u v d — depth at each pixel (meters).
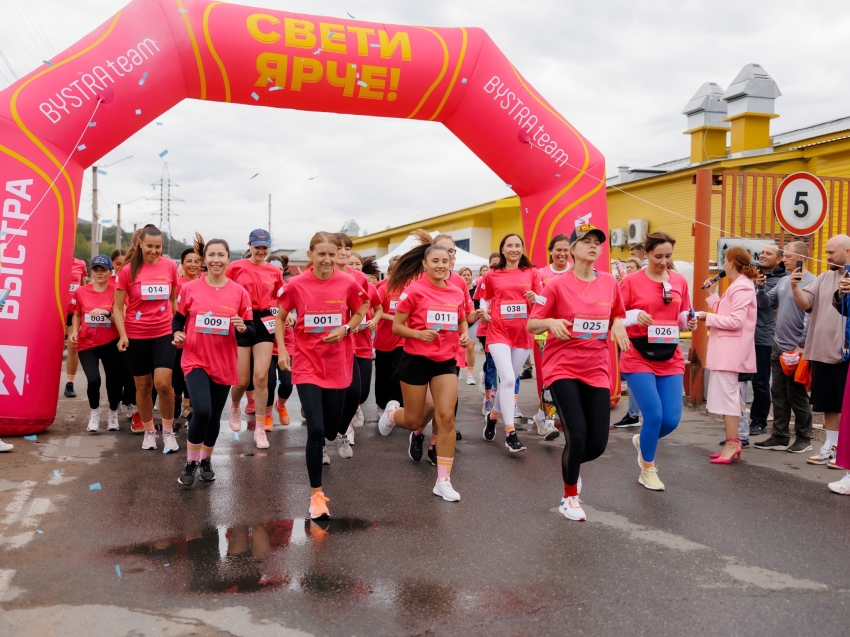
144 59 6.98
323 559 3.77
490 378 7.89
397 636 2.92
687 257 16.45
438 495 4.98
